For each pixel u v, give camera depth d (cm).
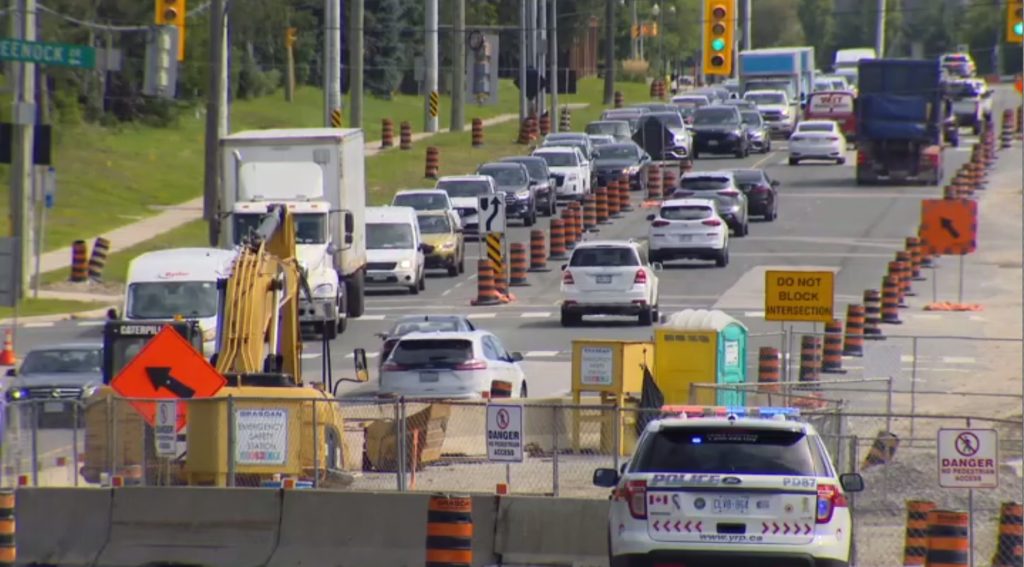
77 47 11625
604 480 6525
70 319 16825
